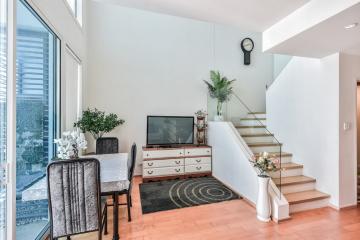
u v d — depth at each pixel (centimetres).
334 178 284
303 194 293
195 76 497
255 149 346
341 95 279
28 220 195
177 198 314
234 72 534
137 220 247
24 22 183
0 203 145
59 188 147
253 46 547
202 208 280
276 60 541
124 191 211
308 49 259
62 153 210
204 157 441
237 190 334
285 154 354
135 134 450
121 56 444
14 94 151
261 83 558
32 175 200
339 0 164
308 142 327
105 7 437
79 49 352
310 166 324
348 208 281
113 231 218
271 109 414
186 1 196
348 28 194
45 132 228
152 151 406
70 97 320
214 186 371
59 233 149
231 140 359
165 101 473
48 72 233
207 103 502
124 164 249
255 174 283
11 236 147
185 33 491
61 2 256
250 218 253
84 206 154
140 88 455
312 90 319
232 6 204
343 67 279
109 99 436
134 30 454
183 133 461
